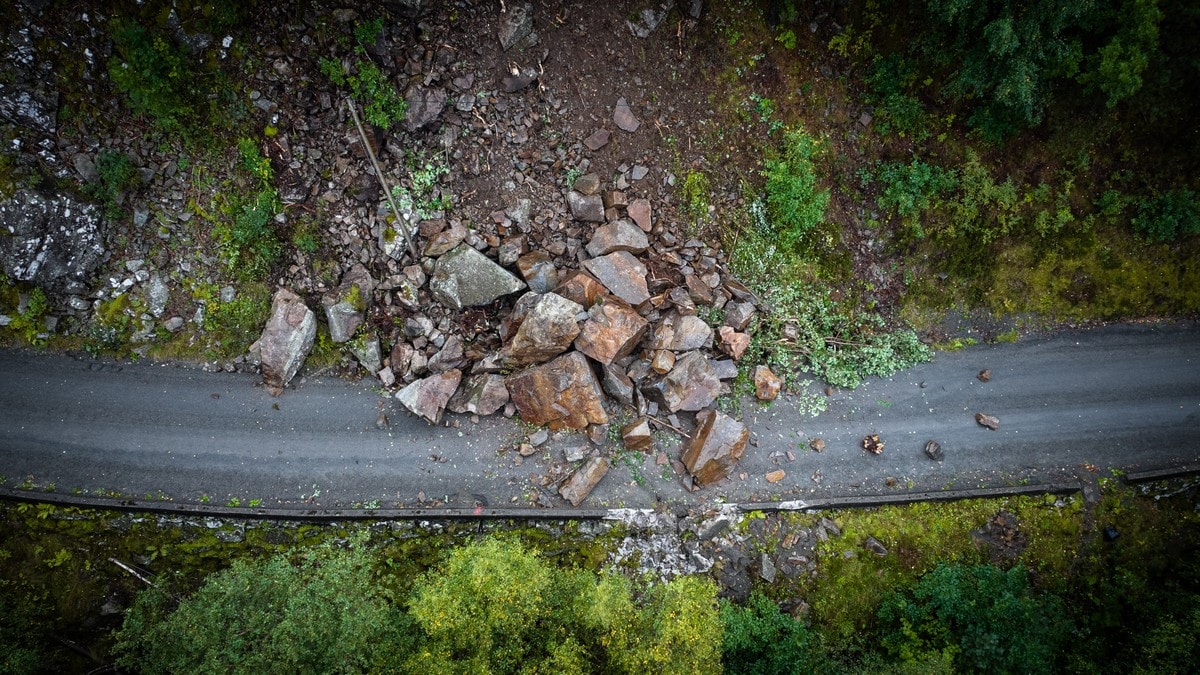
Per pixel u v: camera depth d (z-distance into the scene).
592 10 15.09
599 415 15.33
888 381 16.94
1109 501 16.22
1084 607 15.70
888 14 15.55
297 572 12.65
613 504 15.39
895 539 15.62
